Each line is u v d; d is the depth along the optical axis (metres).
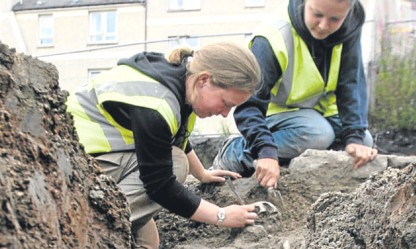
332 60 3.05
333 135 3.14
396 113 5.87
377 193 1.87
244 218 2.18
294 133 3.10
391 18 6.25
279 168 3.00
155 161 1.96
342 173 2.93
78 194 1.34
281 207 2.77
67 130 1.44
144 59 2.10
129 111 1.98
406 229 1.65
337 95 3.17
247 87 1.97
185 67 2.04
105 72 2.18
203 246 2.49
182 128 2.22
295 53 2.96
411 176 1.72
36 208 1.14
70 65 6.46
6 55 1.33
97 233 1.37
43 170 1.24
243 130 2.86
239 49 1.99
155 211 2.15
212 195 2.82
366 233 1.86
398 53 6.19
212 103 2.00
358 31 3.06
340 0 2.65
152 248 2.23
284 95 3.09
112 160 2.11
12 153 1.19
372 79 6.16
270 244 2.37
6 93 1.27
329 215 2.10
